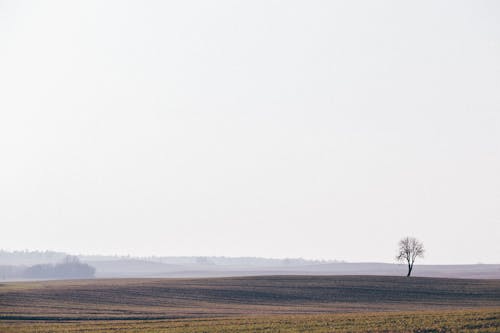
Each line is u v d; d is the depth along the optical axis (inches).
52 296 3245.6
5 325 2138.3
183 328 1927.9
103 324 2144.4
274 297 3373.5
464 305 3034.0
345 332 1699.1
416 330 1681.8
